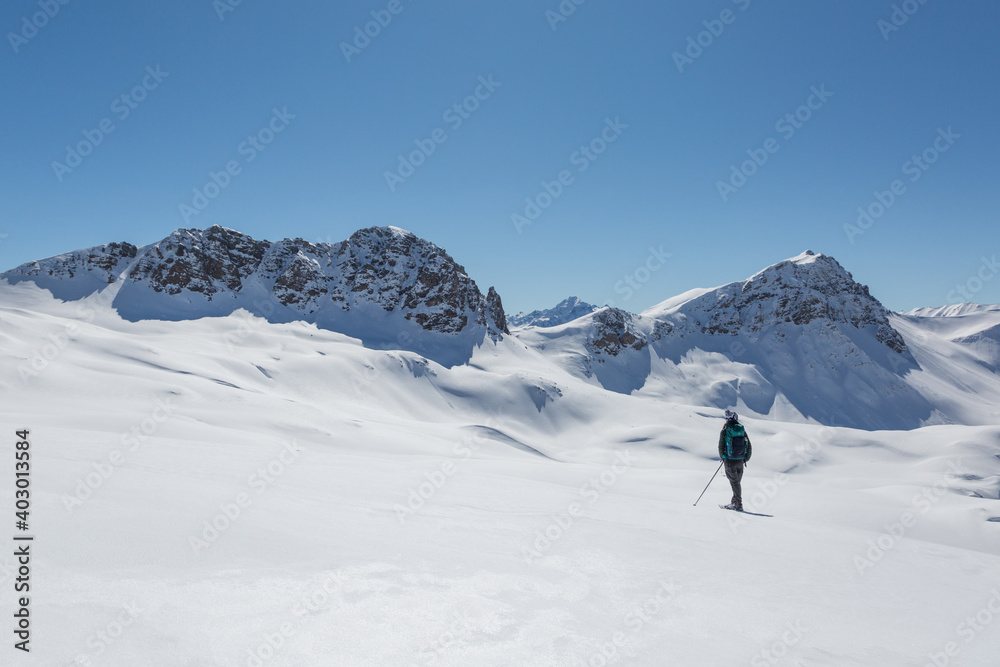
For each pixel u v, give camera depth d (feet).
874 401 627.05
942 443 271.28
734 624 12.44
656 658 10.18
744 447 34.22
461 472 37.73
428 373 390.63
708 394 613.93
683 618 12.47
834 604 14.74
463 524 19.76
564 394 397.80
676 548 19.02
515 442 221.25
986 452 247.29
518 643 10.18
